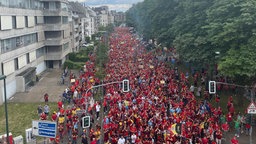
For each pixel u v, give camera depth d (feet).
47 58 259.39
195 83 177.78
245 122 121.08
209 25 150.10
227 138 115.44
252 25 133.08
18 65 192.65
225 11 144.66
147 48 333.62
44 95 167.63
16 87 186.29
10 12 178.91
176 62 236.43
